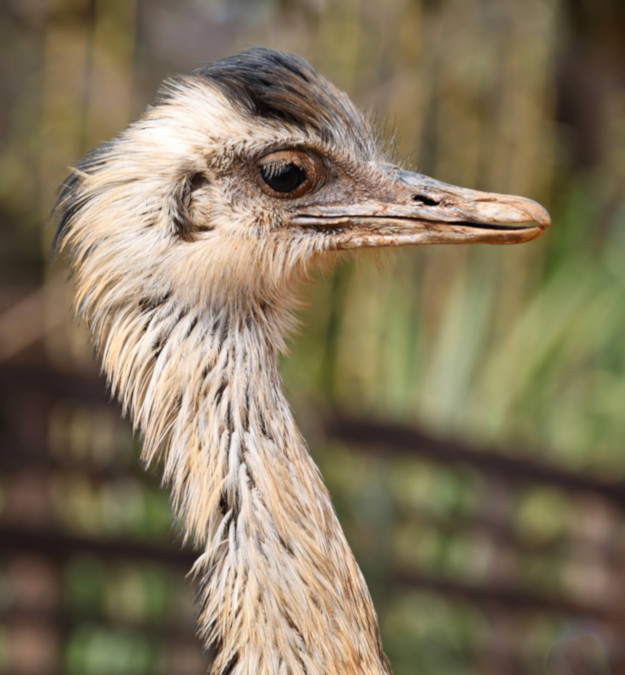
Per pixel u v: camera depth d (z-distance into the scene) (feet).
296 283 19.06
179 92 17.63
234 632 15.31
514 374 43.55
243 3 42.78
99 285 16.94
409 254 42.52
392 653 36.09
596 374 46.14
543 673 36.78
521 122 45.01
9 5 39.04
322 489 16.47
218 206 17.54
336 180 18.79
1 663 32.37
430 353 42.86
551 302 45.60
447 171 44.21
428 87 42.37
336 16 40.91
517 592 35.60
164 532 35.40
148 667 34.09
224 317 17.08
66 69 38.14
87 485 34.73
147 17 41.29
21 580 31.22
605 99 51.80
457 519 37.73
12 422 31.78
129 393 16.88
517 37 44.52
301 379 40.60
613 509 36.19
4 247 40.32
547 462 34.96
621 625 35.91
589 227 48.98
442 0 43.80
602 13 51.19
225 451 16.07
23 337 37.06
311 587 15.33
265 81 18.08
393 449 33.27
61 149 37.83
